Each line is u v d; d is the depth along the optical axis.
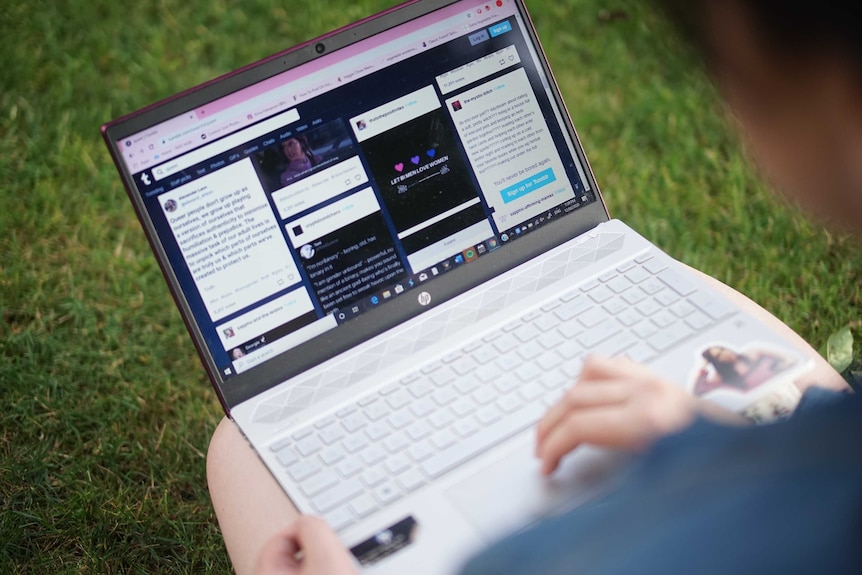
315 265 1.41
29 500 2.14
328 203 1.42
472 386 1.32
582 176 1.54
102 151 3.02
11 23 3.39
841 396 0.76
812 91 0.59
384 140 1.44
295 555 1.08
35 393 2.36
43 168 2.95
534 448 1.21
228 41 3.35
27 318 2.57
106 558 2.03
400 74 1.45
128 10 3.46
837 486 0.70
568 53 3.25
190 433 2.31
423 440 1.26
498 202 1.50
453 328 1.41
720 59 0.63
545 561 0.77
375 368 1.37
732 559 0.71
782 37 0.58
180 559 2.05
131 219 2.85
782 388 1.23
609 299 1.40
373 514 1.18
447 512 1.16
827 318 2.37
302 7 3.44
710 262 2.57
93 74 3.23
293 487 1.23
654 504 0.76
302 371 1.39
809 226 2.54
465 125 1.48
